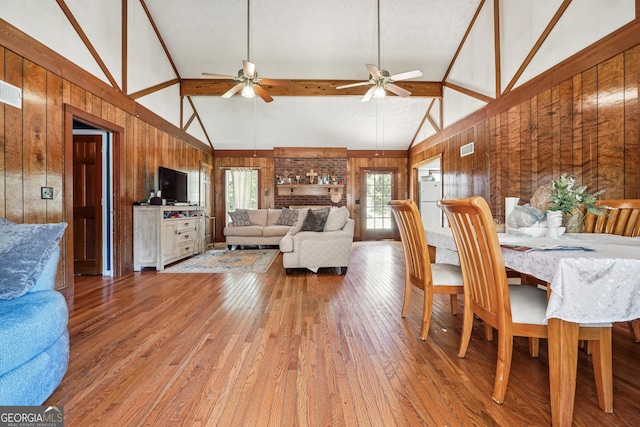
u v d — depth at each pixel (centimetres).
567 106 320
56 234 158
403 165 832
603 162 282
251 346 193
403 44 515
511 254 147
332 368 167
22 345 117
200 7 456
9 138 249
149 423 125
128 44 415
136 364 171
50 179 288
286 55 532
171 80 542
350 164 827
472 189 502
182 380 155
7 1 247
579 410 132
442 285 203
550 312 115
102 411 132
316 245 404
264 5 452
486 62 456
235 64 549
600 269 112
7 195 248
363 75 573
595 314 112
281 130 746
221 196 798
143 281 366
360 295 309
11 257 142
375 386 151
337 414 130
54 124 292
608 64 276
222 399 140
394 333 215
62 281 301
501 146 427
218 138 764
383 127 742
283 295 308
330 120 717
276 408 134
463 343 180
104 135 395
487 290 147
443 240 218
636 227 212
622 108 264
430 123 670
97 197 396
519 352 190
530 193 374
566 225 200
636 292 112
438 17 476
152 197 443
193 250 543
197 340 202
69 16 311
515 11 396
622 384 152
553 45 339
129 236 418
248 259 522
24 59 262
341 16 468
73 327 223
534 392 146
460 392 146
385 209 836
